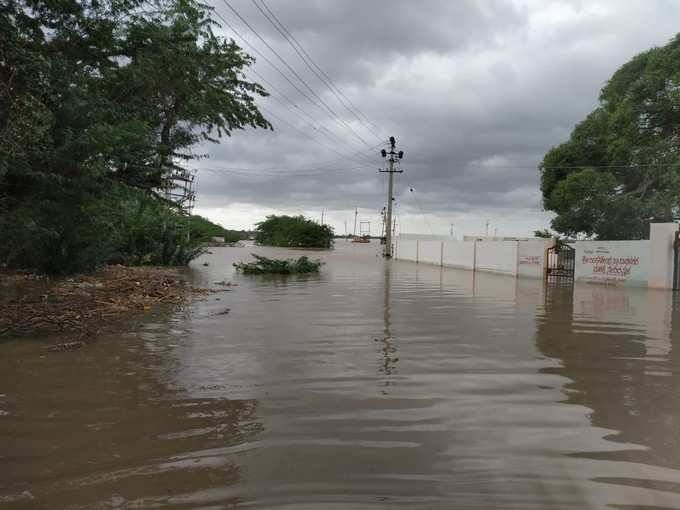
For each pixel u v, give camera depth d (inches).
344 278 808.9
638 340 313.7
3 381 216.2
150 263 1005.8
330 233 2758.4
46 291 509.4
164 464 139.2
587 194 994.7
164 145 595.8
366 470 135.3
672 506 118.6
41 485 127.7
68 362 247.8
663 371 239.6
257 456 144.0
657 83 896.9
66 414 177.8
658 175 939.3
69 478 131.3
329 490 124.6
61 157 387.2
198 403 189.8
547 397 199.0
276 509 116.3
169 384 213.5
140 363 246.7
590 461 141.9
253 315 400.2
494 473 134.0
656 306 488.4
